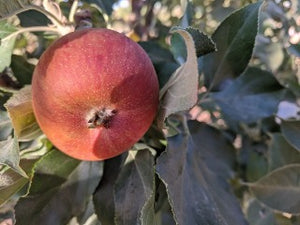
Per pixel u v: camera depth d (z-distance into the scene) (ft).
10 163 0.39
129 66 0.38
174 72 0.46
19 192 0.50
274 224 0.63
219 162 0.56
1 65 0.50
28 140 0.47
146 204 0.39
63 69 0.38
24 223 0.44
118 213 0.44
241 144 0.66
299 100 0.63
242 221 0.51
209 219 0.45
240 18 0.50
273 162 0.58
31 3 0.46
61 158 0.47
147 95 0.40
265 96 0.58
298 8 0.72
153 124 0.45
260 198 0.57
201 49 0.43
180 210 0.41
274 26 0.73
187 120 0.56
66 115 0.39
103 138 0.40
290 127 0.55
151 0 0.66
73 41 0.39
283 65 0.71
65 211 0.46
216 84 0.53
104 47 0.38
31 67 0.52
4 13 0.44
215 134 0.57
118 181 0.45
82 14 0.52
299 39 0.71
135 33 0.69
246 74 0.59
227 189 0.54
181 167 0.45
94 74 0.37
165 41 0.70
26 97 0.42
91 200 0.49
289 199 0.56
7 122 0.47
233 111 0.58
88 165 0.47
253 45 0.50
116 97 0.38
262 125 0.66
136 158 0.46
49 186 0.46
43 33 0.55
